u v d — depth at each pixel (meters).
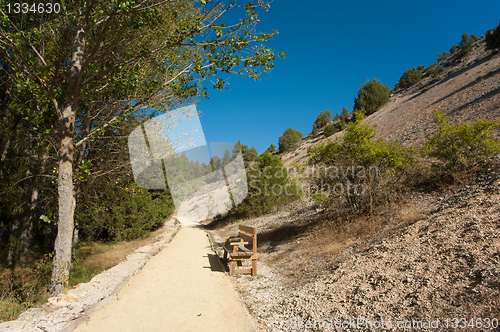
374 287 3.90
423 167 8.24
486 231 4.04
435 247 4.27
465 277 3.24
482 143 7.23
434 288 3.29
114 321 3.68
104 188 9.81
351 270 4.80
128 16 5.86
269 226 12.74
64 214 5.16
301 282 5.32
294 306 4.25
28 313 3.97
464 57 53.47
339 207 8.25
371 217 7.16
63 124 5.37
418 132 15.08
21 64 6.26
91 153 9.11
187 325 3.59
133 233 16.08
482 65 32.06
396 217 6.60
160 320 3.74
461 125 7.77
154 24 5.57
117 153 9.17
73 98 5.49
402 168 8.09
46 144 9.42
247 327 3.57
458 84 27.59
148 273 6.46
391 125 23.48
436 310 2.89
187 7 7.45
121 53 7.28
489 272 3.09
